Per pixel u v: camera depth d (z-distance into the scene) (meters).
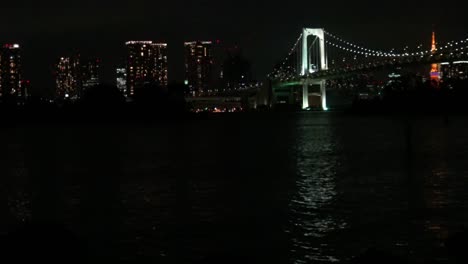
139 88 171.62
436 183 31.58
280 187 32.09
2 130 126.19
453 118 127.12
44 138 93.19
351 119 144.62
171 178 37.62
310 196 28.62
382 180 33.53
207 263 15.35
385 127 99.56
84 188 34.12
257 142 72.62
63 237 16.47
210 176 38.25
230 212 24.92
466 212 23.36
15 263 15.28
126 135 96.12
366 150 55.25
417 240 19.20
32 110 163.75
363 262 15.59
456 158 45.09
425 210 23.94
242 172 40.12
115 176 39.72
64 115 163.50
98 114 161.25
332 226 21.61
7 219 25.16
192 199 28.77
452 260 17.05
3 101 163.62
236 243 19.58
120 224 22.94
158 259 18.00
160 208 26.39
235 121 155.00
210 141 76.69
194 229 21.70
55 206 27.94
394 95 162.38
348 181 33.69
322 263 17.33
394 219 22.39
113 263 17.64
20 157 58.62
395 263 15.44
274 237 20.25
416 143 61.62
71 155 59.34
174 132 103.00
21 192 33.16
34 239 16.00
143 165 46.91
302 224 22.11
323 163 44.66
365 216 23.16
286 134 88.69
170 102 171.25
